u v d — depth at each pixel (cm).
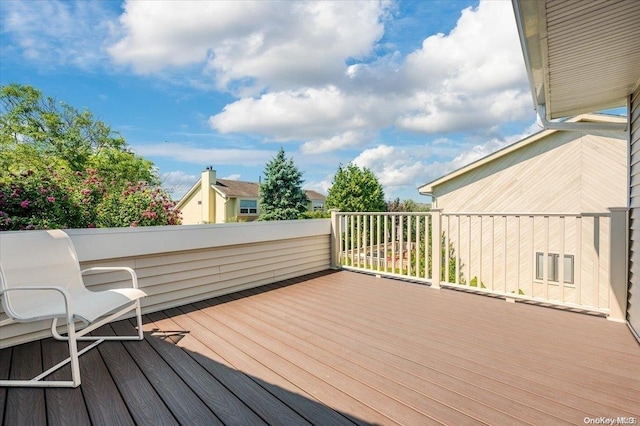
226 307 324
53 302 218
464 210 816
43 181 363
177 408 160
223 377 189
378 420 150
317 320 285
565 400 165
